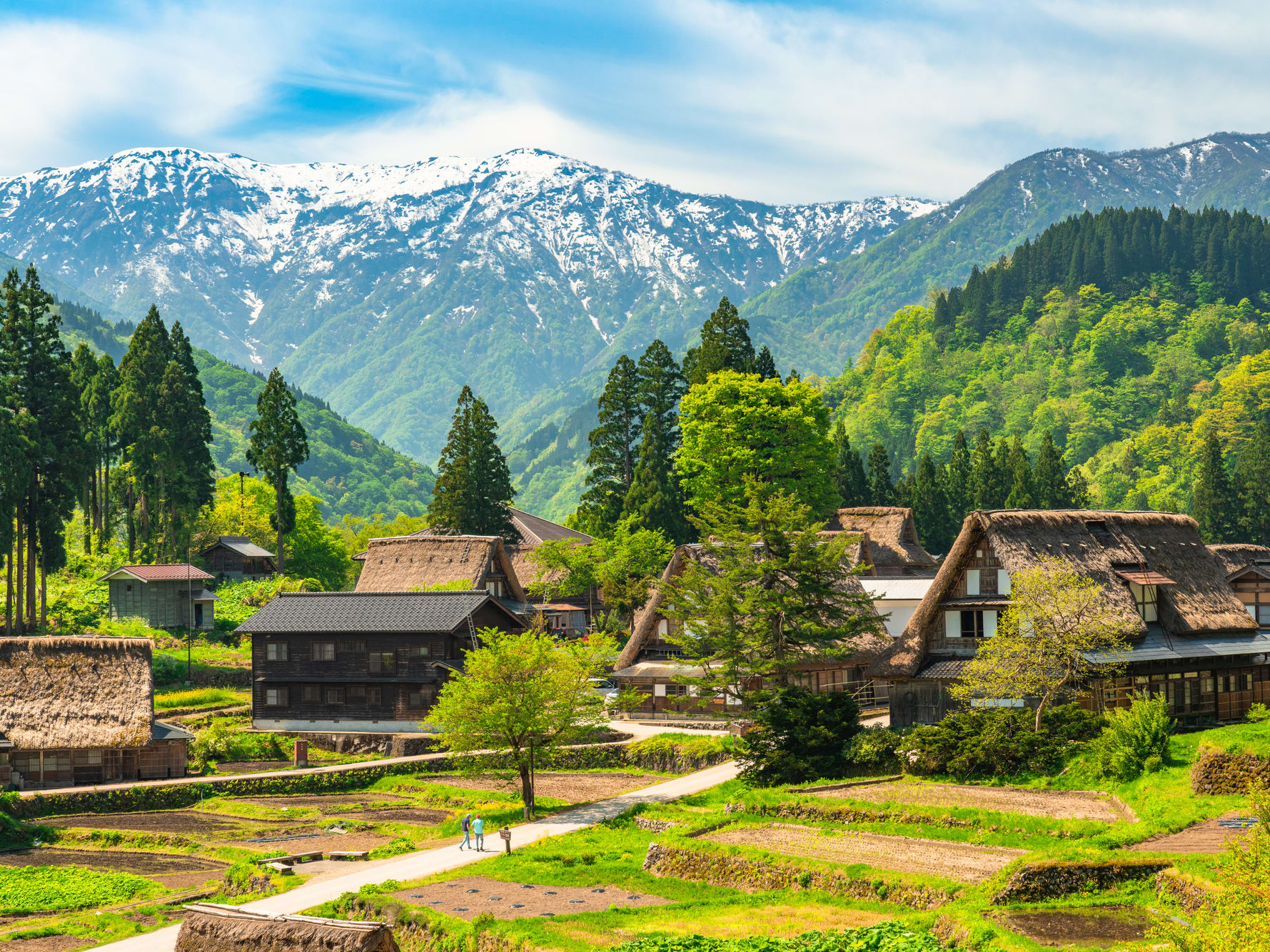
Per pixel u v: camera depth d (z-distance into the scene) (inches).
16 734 2431.1
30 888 1815.9
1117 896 1320.1
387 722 2869.1
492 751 2363.4
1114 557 2311.8
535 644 2226.9
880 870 1497.3
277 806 2358.5
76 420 3412.9
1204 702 2336.4
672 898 1558.8
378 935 1194.0
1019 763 1962.4
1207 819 1535.4
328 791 2524.6
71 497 3395.7
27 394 3329.2
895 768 2087.8
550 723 2153.1
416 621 2881.4
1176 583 2331.4
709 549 2800.2
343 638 2915.8
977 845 1606.8
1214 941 867.4
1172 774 1761.8
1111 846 1450.5
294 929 1219.9
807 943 1251.2
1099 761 1877.5
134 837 2137.1
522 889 1626.5
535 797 2315.5
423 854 1893.5
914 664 2336.4
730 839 1727.4
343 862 1910.7
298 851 1990.7
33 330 3351.4
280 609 2992.1
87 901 1739.7
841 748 2162.9
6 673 2522.1
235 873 1825.8
